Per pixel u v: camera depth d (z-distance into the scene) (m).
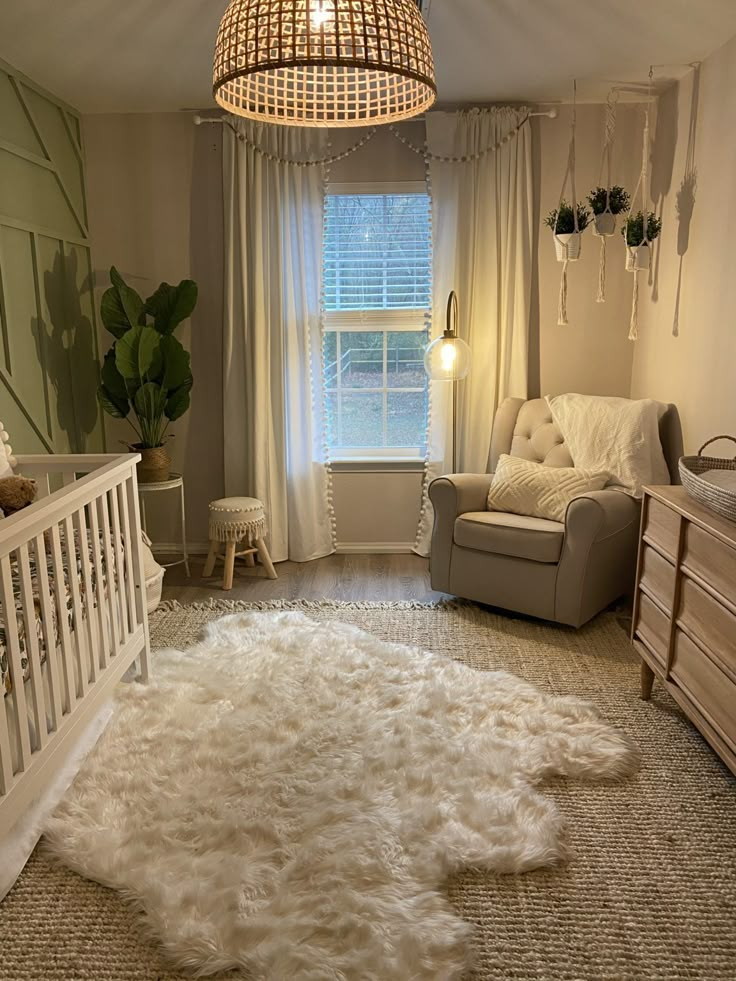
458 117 3.82
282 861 1.79
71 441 3.86
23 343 3.37
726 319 2.96
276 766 2.16
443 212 3.93
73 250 3.88
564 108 3.87
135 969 1.54
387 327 4.22
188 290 3.80
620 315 4.08
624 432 3.40
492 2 2.62
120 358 3.59
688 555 2.25
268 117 1.93
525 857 1.80
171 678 2.73
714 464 2.65
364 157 3.98
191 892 1.67
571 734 2.36
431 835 1.87
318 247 4.00
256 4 1.56
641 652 2.60
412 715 2.46
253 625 3.24
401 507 4.36
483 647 3.07
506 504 3.45
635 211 3.93
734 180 2.89
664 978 1.51
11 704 1.89
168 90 3.59
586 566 3.08
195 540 4.39
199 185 4.00
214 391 4.22
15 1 2.59
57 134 3.72
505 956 1.56
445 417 4.10
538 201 3.96
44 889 1.75
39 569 1.85
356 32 1.54
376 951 1.52
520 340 3.99
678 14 2.71
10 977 1.52
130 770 2.15
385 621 3.35
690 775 2.20
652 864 1.83
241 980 1.49
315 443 4.22
